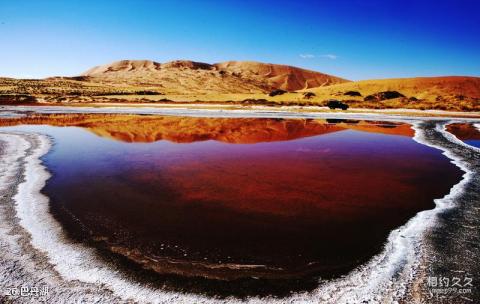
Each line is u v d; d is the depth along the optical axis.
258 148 16.02
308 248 6.31
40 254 5.95
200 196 8.96
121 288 5.08
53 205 8.20
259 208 8.18
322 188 9.80
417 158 14.05
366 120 31.34
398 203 8.60
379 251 6.20
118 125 25.27
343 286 5.19
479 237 6.69
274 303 4.80
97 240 6.51
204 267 5.67
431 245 6.37
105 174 10.98
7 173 10.92
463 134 22.23
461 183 10.34
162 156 13.87
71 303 4.72
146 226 7.14
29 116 33.25
